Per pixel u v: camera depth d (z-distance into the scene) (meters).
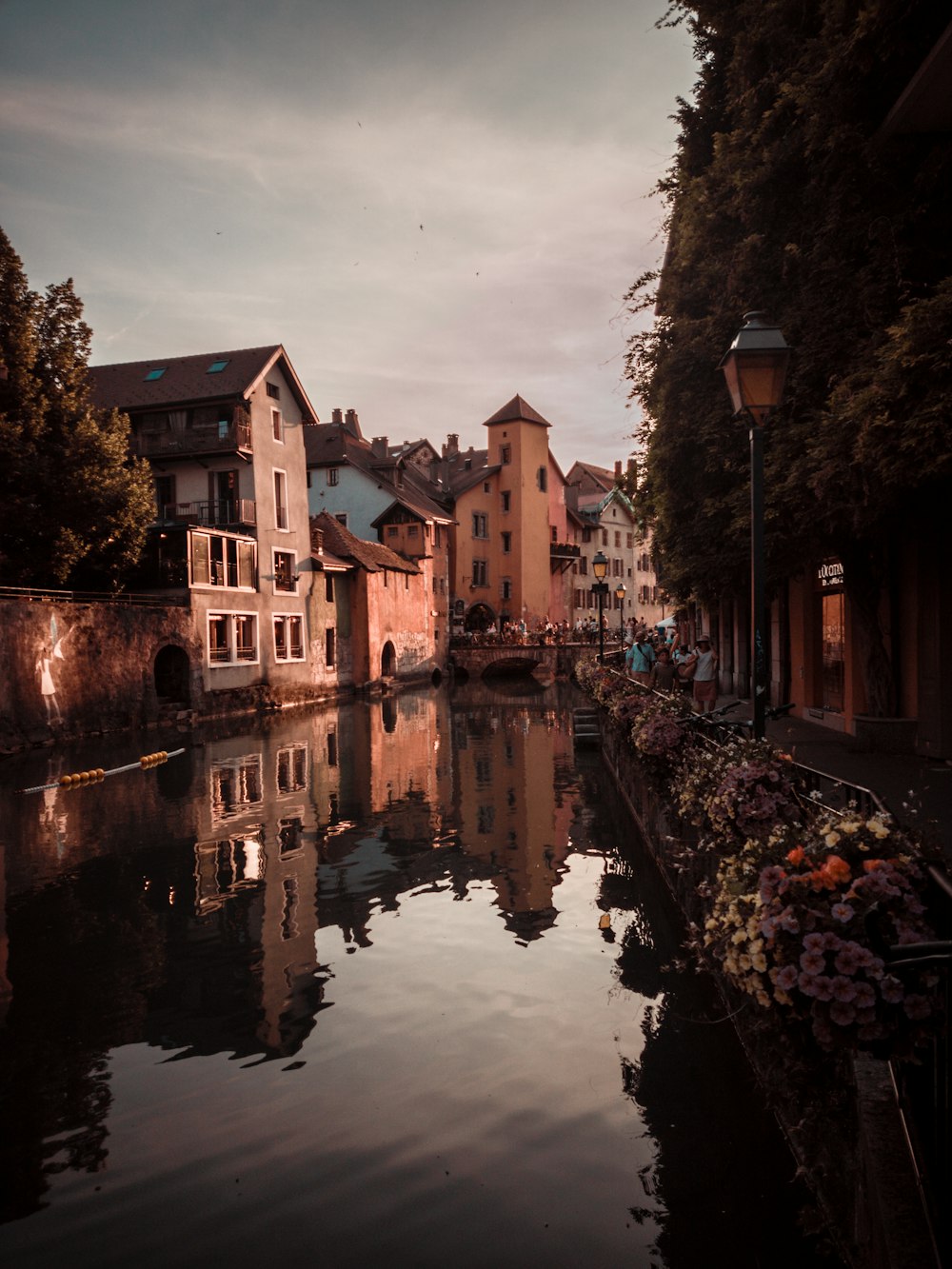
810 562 13.81
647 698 13.55
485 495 66.25
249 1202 4.45
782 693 19.58
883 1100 3.36
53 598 27.19
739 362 7.04
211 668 33.12
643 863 10.85
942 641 11.27
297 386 40.59
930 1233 2.71
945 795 8.78
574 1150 4.82
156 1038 6.42
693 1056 5.84
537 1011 6.66
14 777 18.69
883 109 10.02
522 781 17.36
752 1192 4.38
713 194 12.86
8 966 7.92
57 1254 4.11
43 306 28.42
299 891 10.05
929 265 10.05
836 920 3.13
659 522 17.38
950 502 10.91
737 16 12.07
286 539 39.78
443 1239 4.11
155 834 13.14
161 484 38.12
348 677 45.97
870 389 8.45
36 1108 5.47
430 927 8.70
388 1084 5.61
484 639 60.53
